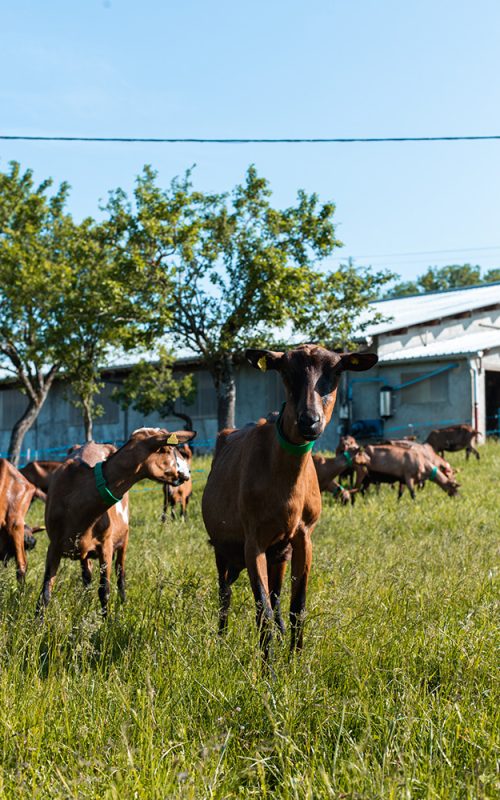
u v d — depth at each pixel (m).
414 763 3.85
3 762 4.05
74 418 37.75
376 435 30.89
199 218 22.52
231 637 5.84
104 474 7.27
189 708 4.64
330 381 5.57
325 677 5.04
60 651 5.43
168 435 7.30
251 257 22.52
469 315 34.81
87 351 26.94
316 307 23.50
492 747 3.98
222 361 23.77
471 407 29.44
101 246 25.45
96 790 3.71
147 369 30.75
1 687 4.72
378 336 30.98
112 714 4.51
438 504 16.25
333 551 9.41
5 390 40.59
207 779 3.71
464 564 8.44
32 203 28.72
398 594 6.77
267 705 4.20
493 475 21.08
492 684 4.84
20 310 27.23
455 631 5.71
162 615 6.22
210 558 9.77
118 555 8.53
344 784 3.74
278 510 6.00
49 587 7.25
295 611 6.23
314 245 23.38
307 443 5.78
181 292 22.88
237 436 7.24
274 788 3.98
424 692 4.72
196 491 19.28
